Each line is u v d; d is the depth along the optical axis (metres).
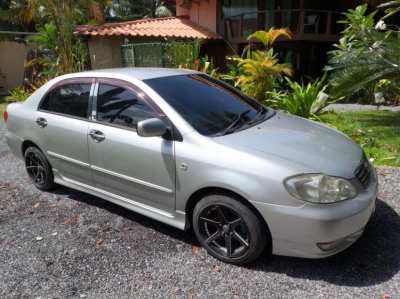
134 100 3.59
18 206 4.43
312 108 7.70
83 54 14.07
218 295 2.74
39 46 15.13
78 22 16.00
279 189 2.73
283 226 2.76
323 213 2.66
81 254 3.34
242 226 2.96
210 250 3.20
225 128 3.38
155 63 11.97
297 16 15.94
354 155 3.20
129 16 28.16
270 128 3.50
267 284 2.84
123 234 3.67
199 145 3.10
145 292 2.81
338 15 16.19
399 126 7.54
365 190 2.97
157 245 3.45
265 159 2.85
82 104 4.01
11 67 19.09
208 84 4.09
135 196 3.66
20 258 3.31
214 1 17.53
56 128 4.20
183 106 3.46
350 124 7.88
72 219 4.03
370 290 2.71
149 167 3.38
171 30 16.58
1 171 5.80
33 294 2.84
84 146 3.91
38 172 4.79
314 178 2.72
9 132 5.00
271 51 9.85
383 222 3.63
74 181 4.32
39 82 13.12
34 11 13.52
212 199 3.05
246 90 9.75
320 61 17.02
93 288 2.88
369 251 3.18
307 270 2.97
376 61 7.27
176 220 3.37
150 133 3.09
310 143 3.23
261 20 16.34
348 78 7.50
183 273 3.02
